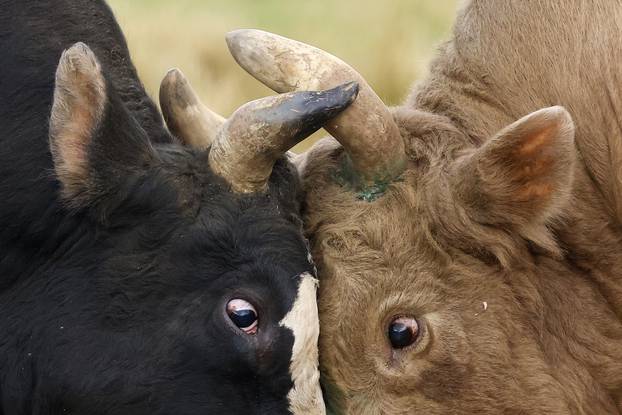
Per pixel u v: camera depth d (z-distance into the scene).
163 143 12.98
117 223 12.35
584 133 13.99
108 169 12.19
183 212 12.27
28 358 12.59
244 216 12.29
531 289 13.34
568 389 13.50
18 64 13.46
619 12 13.80
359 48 26.47
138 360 12.23
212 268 12.20
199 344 12.16
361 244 12.91
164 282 12.23
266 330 12.19
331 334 12.76
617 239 14.06
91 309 12.39
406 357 12.88
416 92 14.66
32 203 12.83
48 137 12.81
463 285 13.05
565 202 12.99
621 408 13.97
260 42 12.69
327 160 13.23
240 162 12.27
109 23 13.93
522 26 14.12
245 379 12.20
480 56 14.26
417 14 28.25
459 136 13.60
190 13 28.27
